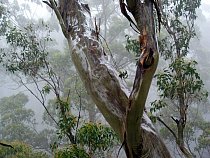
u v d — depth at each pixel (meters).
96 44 3.17
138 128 2.42
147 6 2.61
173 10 8.92
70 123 6.23
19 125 16.56
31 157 9.65
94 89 2.82
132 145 2.48
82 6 3.76
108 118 2.70
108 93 2.75
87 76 2.94
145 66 2.29
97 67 2.93
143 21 2.54
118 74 2.88
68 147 5.23
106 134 5.41
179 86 6.86
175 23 8.60
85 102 14.91
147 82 2.28
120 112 2.65
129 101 2.34
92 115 15.25
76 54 3.16
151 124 2.69
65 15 3.73
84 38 3.25
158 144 2.58
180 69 6.89
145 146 2.52
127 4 2.66
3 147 9.08
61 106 6.54
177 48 8.32
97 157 8.66
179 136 5.95
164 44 9.26
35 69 9.08
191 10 8.98
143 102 2.31
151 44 2.37
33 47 8.86
